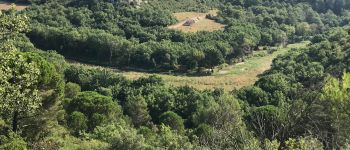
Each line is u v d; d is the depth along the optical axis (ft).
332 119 34.91
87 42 287.89
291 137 35.09
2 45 56.29
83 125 116.98
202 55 269.64
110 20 332.80
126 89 198.90
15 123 82.64
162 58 273.54
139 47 278.46
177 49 276.82
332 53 193.88
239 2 417.28
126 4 352.49
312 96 34.30
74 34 290.35
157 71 270.67
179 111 174.91
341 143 34.58
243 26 336.49
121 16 339.16
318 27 388.57
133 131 83.46
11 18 56.80
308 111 33.81
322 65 187.01
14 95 58.75
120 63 280.51
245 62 294.46
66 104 139.13
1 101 56.65
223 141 37.73
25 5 343.87
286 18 395.34
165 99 179.93
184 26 337.52
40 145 80.23
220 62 278.26
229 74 265.54
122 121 126.21
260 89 177.06
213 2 400.47
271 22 374.84
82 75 226.38
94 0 350.43
